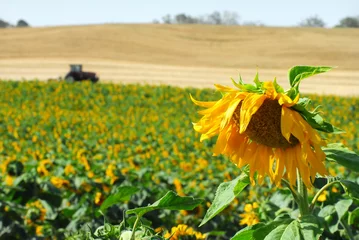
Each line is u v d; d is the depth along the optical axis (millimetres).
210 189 8492
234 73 56125
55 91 29797
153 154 14477
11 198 6551
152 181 9039
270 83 2322
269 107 2354
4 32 77688
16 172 8484
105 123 22328
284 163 2365
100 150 15523
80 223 5945
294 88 2334
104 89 30297
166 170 11742
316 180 3391
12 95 29156
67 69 54688
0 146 15695
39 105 27500
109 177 7906
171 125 22531
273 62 64812
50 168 9312
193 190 8648
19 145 16516
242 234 2414
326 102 28156
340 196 3930
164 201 2105
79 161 11008
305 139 2271
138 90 30578
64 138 18516
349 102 27984
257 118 2352
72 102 28328
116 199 2607
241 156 2414
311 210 2516
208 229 6371
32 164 9477
